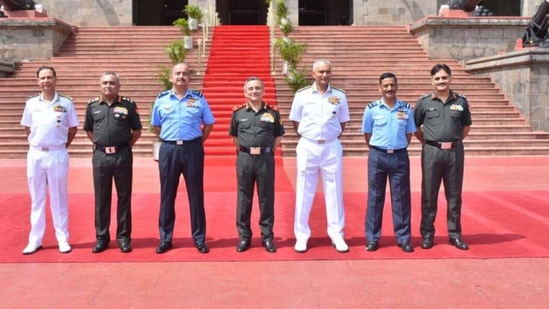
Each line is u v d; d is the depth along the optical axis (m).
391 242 6.68
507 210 8.67
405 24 28.61
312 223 7.77
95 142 6.25
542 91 17.16
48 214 8.40
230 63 20.73
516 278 5.34
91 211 8.65
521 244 6.56
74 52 22.28
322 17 36.97
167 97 6.32
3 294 4.95
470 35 22.06
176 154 6.23
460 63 21.42
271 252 6.25
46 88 6.18
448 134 6.30
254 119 6.32
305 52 21.56
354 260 5.96
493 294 4.92
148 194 10.06
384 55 21.94
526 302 4.73
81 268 5.70
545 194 10.05
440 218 8.05
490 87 19.20
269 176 6.36
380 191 6.38
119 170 6.25
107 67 20.50
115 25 28.28
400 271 5.58
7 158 15.23
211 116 6.49
